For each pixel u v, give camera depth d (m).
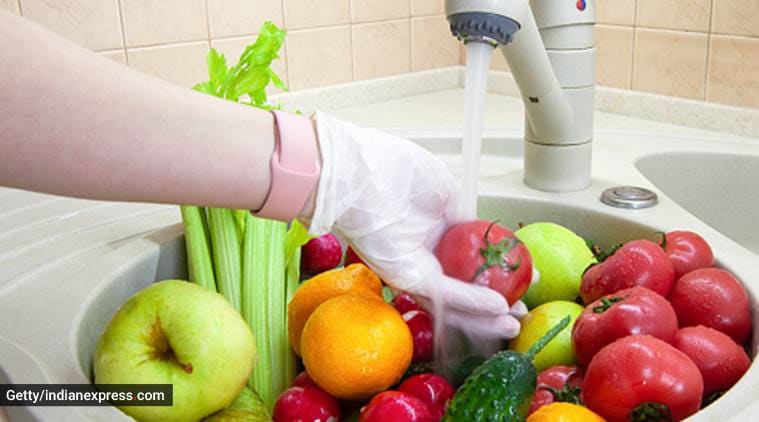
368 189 0.54
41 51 0.40
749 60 1.00
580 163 0.80
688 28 1.05
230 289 0.65
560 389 0.53
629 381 0.46
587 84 0.76
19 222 0.77
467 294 0.55
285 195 0.50
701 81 1.06
